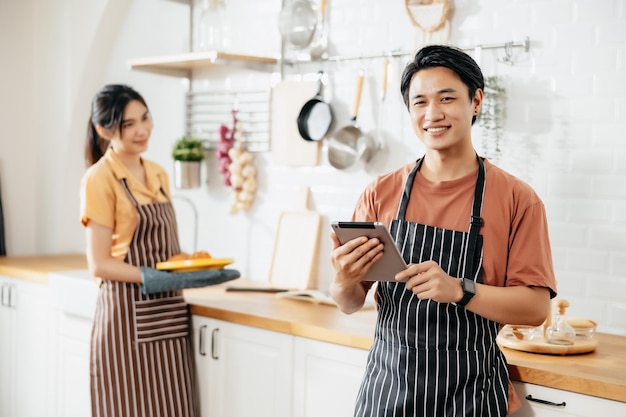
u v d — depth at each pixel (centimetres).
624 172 262
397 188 218
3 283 403
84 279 347
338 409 266
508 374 217
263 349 292
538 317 199
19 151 457
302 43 342
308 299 321
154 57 384
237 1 381
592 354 237
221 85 390
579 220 272
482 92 207
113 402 298
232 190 379
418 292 194
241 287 353
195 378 319
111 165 298
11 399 400
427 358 205
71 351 360
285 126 360
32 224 464
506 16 287
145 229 300
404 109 318
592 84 268
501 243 203
